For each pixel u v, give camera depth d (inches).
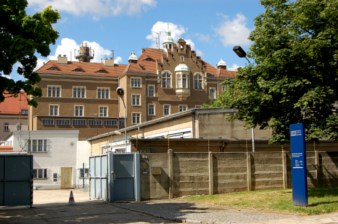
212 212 601.3
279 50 677.9
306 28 714.8
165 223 536.4
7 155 772.6
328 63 671.1
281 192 813.2
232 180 879.1
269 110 732.7
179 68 3567.9
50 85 3341.5
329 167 976.3
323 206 590.9
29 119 3380.9
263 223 493.7
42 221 577.9
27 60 621.0
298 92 683.4
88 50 3959.2
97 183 872.9
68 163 2026.3
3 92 616.7
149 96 3479.3
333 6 669.9
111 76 3523.6
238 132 1232.8
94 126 3117.6
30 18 593.3
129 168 807.1
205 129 1199.6
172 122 1321.4
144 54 3671.3
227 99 774.5
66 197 1156.5
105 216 610.2
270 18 749.3
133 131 1539.1
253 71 726.5
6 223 563.8
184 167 841.5
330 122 668.7
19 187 770.2
